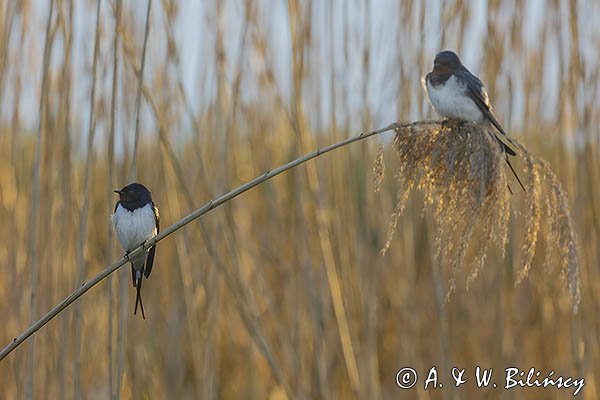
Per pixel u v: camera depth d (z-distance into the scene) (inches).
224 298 495.2
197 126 442.0
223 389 506.3
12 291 429.1
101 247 493.4
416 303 460.8
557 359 474.3
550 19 458.6
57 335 406.3
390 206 457.1
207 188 446.3
